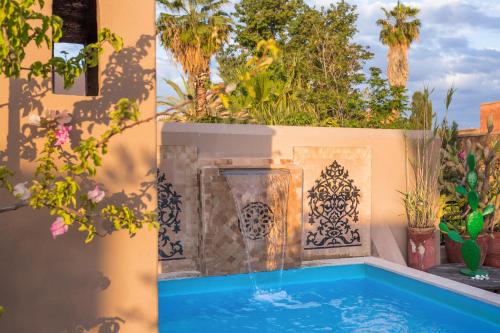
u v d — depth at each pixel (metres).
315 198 8.27
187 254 7.46
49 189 3.04
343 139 8.48
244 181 7.28
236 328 5.69
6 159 3.56
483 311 5.85
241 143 7.75
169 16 23.50
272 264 7.51
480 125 21.20
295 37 30.58
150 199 3.94
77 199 3.73
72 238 3.74
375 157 8.77
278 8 32.41
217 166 7.46
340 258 8.39
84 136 3.75
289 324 5.81
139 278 3.92
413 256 8.62
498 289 6.83
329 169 8.34
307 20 30.12
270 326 5.74
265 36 31.64
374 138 8.75
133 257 3.90
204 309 6.38
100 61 3.80
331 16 30.59
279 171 7.58
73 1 5.56
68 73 3.10
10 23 2.56
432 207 8.79
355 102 20.42
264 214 7.44
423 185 8.81
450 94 8.80
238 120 13.79
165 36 23.56
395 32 31.09
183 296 6.92
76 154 3.71
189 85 20.78
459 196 9.12
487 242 8.45
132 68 3.89
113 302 3.85
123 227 3.39
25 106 3.59
